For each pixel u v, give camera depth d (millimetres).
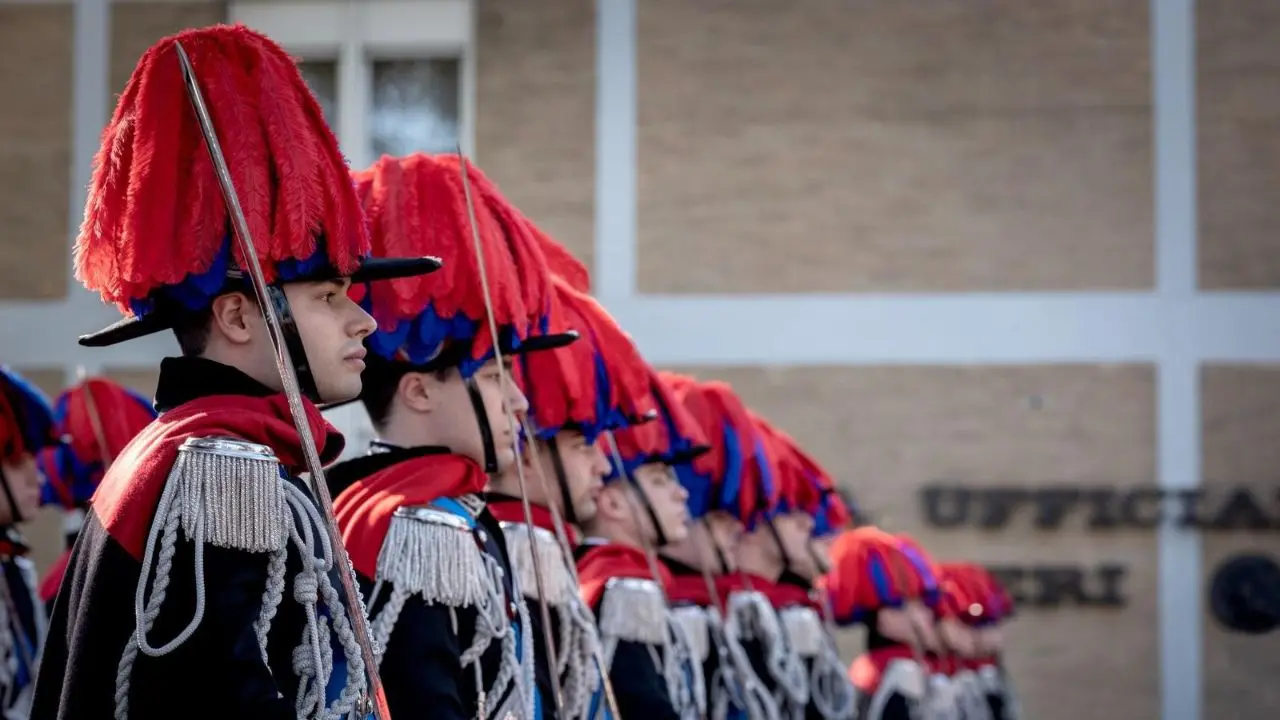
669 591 9414
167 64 4355
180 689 3832
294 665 4105
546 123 22609
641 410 7941
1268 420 22438
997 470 22562
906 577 15688
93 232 4297
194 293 4301
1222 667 22203
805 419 22625
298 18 22344
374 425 6117
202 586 3879
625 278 22656
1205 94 22641
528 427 7262
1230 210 22594
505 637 5707
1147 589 22344
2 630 9469
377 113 22484
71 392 10930
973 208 22719
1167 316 22562
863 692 15672
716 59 22766
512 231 6465
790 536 12750
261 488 4008
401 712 5168
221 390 4316
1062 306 22594
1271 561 22250
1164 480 22484
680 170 22719
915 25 22797
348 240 4441
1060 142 22688
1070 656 22297
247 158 4312
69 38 22312
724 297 22672
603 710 7164
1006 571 22422
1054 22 22750
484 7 22547
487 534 5906
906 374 22641
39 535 21188
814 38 22812
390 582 5316
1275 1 22625
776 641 11547
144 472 3988
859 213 22719
